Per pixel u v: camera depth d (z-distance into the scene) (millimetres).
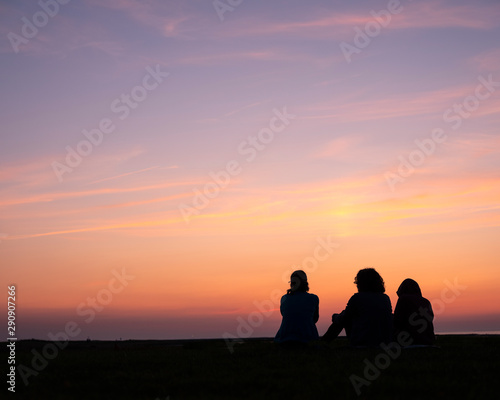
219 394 4516
